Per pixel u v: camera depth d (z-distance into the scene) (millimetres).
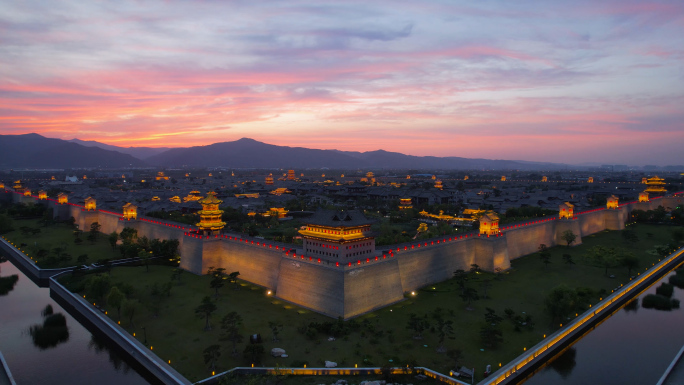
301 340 76938
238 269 119062
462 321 86125
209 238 124688
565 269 125812
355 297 89375
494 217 129750
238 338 74312
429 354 71562
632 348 80750
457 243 123188
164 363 68188
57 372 73188
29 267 132375
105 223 183375
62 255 132750
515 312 90875
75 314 99625
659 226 198625
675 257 139250
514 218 193625
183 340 77000
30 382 69625
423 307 94688
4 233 180500
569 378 69812
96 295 93938
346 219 99312
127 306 82500
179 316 88625
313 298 93625
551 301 84812
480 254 126938
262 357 70500
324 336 78938
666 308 99875
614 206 194750
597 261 129125
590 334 87250
